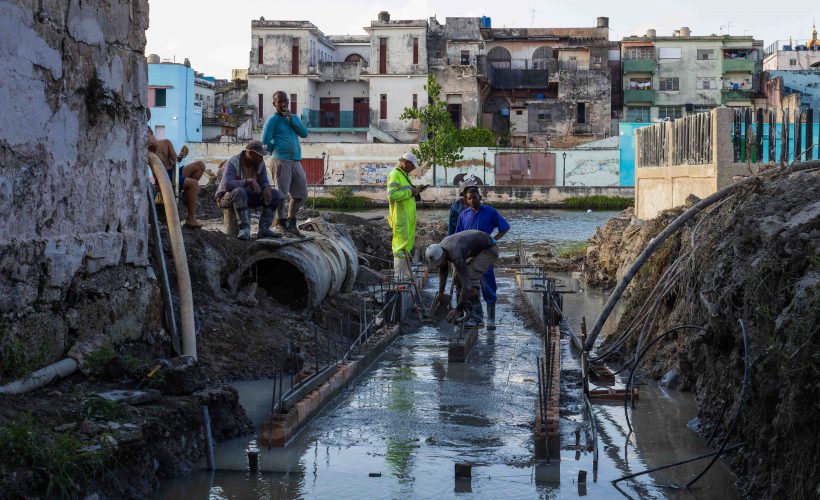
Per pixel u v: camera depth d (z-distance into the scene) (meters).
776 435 6.39
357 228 21.55
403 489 6.89
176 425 7.26
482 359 11.63
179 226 9.97
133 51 9.34
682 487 6.94
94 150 8.41
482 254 12.09
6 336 7.04
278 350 10.76
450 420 8.74
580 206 56.47
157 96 65.00
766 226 8.14
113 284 8.73
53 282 7.67
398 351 12.24
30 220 7.37
